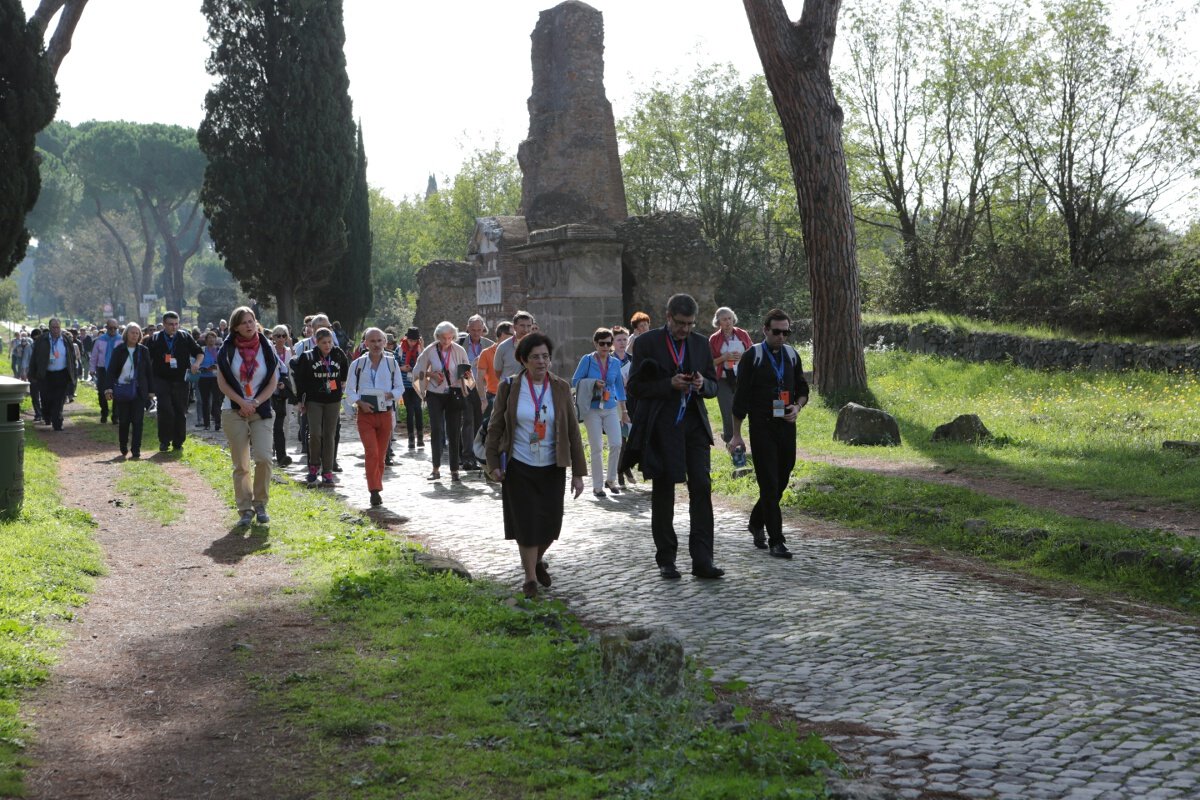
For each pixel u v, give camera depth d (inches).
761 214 1828.2
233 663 231.3
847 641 253.1
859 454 587.2
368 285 1760.6
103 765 174.7
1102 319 924.0
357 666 224.8
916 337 1051.3
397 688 210.1
